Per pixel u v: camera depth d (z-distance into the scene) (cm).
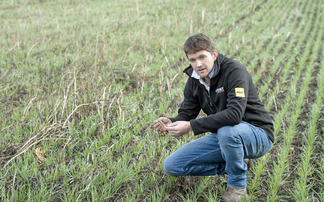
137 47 849
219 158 279
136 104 490
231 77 261
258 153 271
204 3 1576
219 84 271
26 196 290
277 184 296
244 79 259
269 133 270
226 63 267
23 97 534
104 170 329
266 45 896
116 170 324
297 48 841
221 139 254
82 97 482
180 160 277
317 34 1061
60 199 292
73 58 709
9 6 1705
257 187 304
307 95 539
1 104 496
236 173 265
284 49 848
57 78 609
